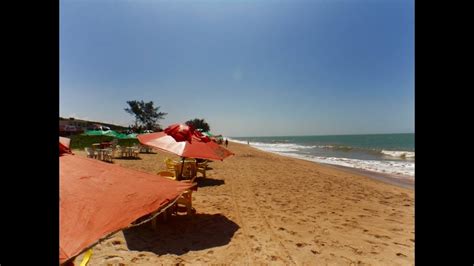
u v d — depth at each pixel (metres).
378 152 35.97
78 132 35.78
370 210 7.27
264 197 8.12
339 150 42.06
